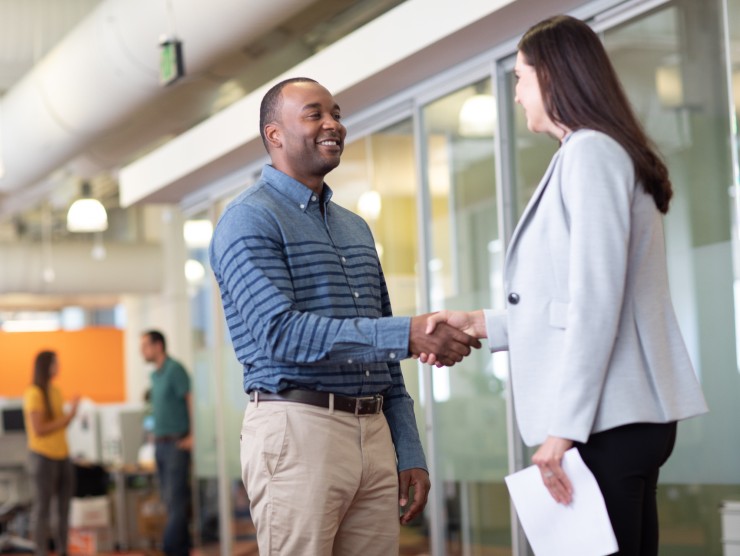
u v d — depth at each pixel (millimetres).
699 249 3793
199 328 7867
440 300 5023
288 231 2600
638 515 2113
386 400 2854
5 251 13320
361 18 6371
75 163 9281
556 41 2223
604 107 2176
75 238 15594
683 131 3822
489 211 4676
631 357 2107
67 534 8562
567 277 2135
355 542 2664
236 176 7043
